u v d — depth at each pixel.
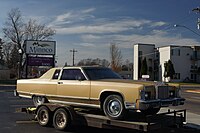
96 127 10.49
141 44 88.12
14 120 12.59
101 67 11.03
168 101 9.47
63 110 10.30
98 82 9.84
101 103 9.77
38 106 11.26
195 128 11.11
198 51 84.00
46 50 46.69
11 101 21.55
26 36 75.69
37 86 11.80
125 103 9.02
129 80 9.93
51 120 10.97
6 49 92.38
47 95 11.42
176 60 82.94
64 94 10.80
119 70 76.31
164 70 81.62
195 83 79.56
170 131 9.75
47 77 11.59
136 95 8.84
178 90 9.98
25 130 10.51
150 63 88.88
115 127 9.20
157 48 87.69
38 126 11.25
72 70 10.84
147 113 10.21
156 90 9.17
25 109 12.28
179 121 9.92
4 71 77.38
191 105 21.39
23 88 12.36
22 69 73.38
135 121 8.92
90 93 9.97
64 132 10.25
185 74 83.56
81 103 10.34
